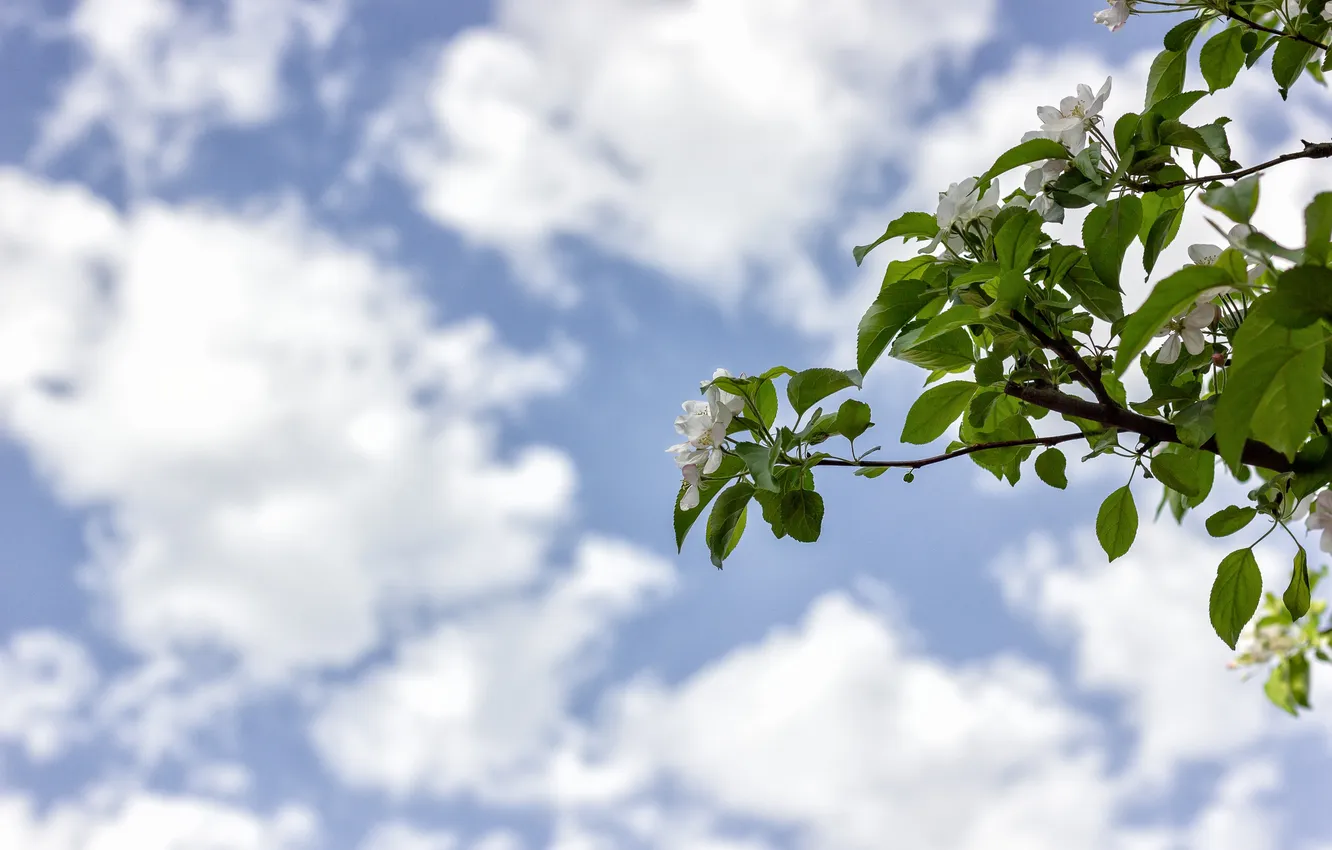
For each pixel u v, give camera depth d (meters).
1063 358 0.99
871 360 1.05
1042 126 1.05
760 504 1.09
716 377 1.07
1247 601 1.06
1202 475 1.05
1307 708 1.66
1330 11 1.12
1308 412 0.85
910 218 1.06
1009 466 1.10
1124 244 0.99
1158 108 1.03
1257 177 0.85
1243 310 1.00
